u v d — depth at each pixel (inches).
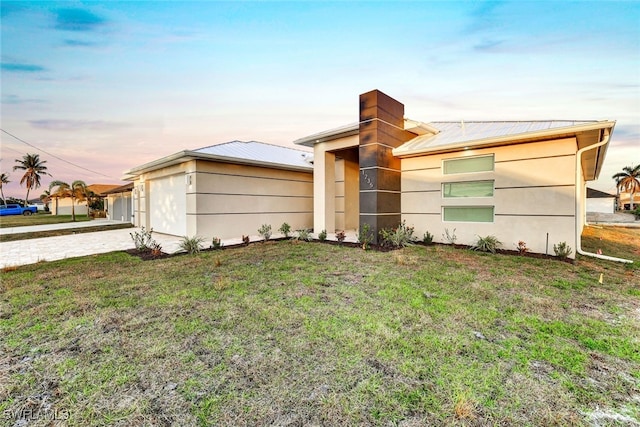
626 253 334.3
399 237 338.0
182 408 80.6
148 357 106.7
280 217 520.4
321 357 106.0
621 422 75.3
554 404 81.7
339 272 225.8
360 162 379.9
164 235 510.6
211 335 123.8
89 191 1220.5
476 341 117.1
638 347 113.0
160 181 536.1
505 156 314.5
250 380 92.9
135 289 188.9
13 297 173.9
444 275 214.2
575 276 214.1
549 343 116.0
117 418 77.0
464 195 346.0
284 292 179.2
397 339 118.6
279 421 75.6
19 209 1397.6
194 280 208.2
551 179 286.7
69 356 108.2
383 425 73.9
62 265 265.7
